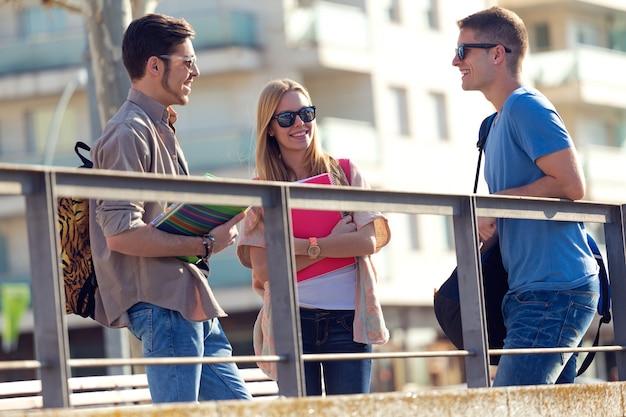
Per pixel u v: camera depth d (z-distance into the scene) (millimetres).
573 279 14180
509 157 14391
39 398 16391
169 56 13141
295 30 73500
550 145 14008
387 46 77500
